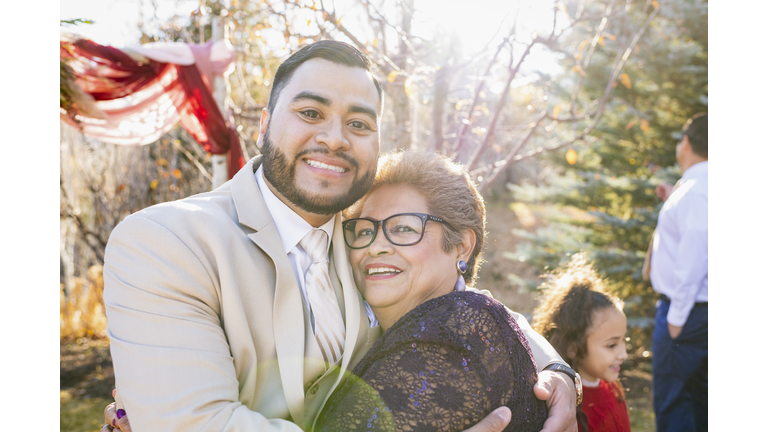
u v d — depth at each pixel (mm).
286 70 1482
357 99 1453
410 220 1573
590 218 6953
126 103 3836
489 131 3295
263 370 1335
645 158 6945
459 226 1634
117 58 3586
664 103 6691
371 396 1279
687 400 3246
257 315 1333
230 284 1281
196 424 1117
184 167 6145
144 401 1151
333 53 1471
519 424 1298
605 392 2141
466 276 1753
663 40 6258
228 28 3971
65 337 6789
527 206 12711
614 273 6258
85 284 7219
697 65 6594
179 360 1165
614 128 6805
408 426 1222
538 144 7152
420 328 1312
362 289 1622
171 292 1214
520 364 1367
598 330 2137
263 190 1518
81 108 3486
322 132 1411
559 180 7477
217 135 3850
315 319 1445
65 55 3354
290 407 1313
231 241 1342
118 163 6578
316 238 1526
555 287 2363
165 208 1345
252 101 4328
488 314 1378
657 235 3492
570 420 1401
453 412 1234
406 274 1556
